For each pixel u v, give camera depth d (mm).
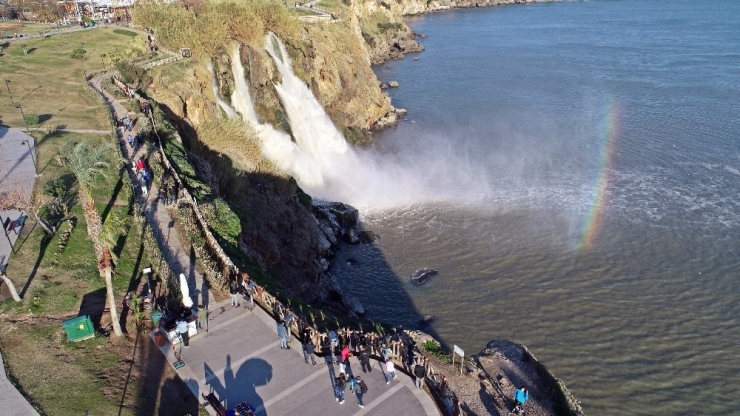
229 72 61938
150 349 22906
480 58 131875
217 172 45281
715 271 44594
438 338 37938
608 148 70312
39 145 40656
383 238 50906
